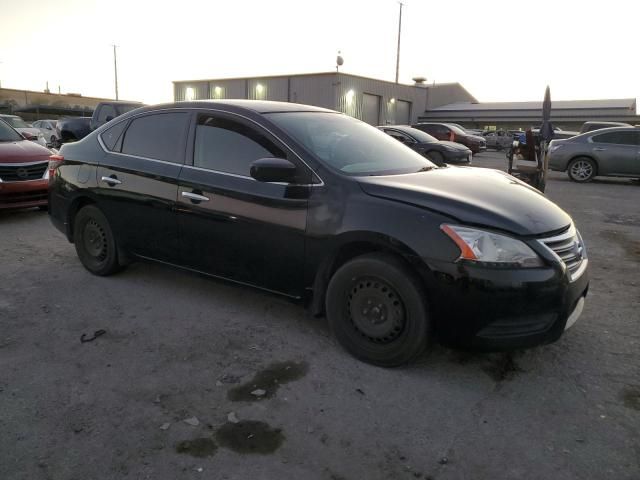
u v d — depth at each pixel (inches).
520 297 109.4
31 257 211.2
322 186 129.0
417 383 118.3
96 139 183.8
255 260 141.3
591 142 524.1
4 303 161.9
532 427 102.7
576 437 99.6
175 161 158.1
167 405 108.4
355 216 122.1
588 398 113.0
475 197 121.6
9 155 273.4
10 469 88.8
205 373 121.6
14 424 101.2
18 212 307.6
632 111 1573.6
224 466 90.6
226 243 145.9
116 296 169.0
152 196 160.6
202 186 148.6
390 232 116.6
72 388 114.4
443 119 1798.7
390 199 120.5
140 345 135.4
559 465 91.8
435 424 103.4
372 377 120.6
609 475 89.3
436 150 550.9
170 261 163.3
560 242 118.1
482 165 723.4
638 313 160.4
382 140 163.9
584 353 133.4
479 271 109.4
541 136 410.3
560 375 122.5
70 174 186.1
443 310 113.7
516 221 113.9
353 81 1400.1
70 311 156.6
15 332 141.9
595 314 159.6
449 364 127.0
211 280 155.9
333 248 126.2
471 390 115.9
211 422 102.9
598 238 266.4
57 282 181.3
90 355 129.7
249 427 101.5
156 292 173.0
